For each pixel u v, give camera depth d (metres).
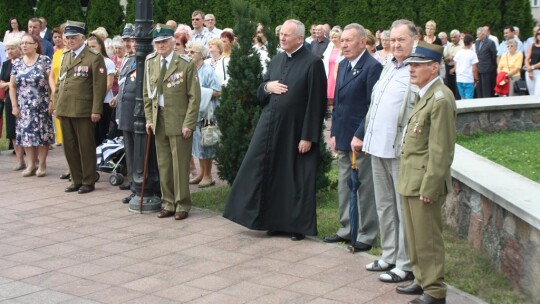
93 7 22.06
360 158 6.50
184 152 7.79
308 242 6.93
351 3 21.61
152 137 8.10
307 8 21.73
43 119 9.90
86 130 8.98
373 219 6.62
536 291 5.29
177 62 7.77
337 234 6.95
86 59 8.94
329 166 8.48
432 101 5.11
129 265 6.29
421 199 5.11
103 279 5.95
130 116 8.55
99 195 8.95
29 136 9.80
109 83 9.98
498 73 15.57
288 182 7.01
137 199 8.11
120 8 22.38
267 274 6.04
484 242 6.28
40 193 9.04
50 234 7.25
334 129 6.72
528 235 5.40
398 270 5.84
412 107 5.74
